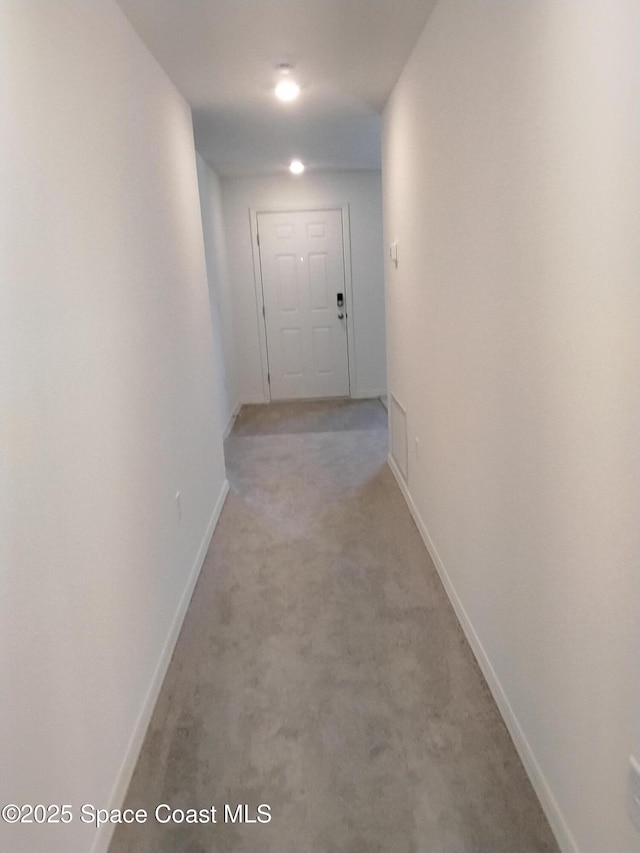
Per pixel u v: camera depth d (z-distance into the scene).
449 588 2.46
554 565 1.34
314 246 6.18
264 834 1.47
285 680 2.04
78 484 1.41
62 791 1.23
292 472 4.22
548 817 1.46
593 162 1.05
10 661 1.04
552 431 1.30
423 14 2.18
